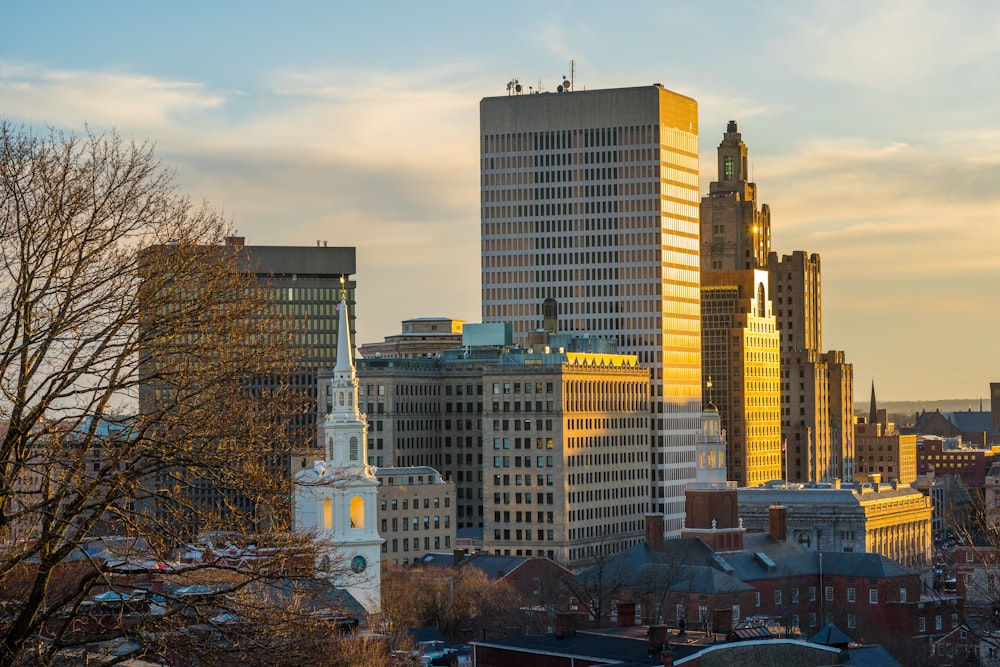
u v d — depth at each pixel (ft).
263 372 372.38
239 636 348.59
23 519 362.94
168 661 346.74
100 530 389.80
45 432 346.13
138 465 368.48
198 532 363.15
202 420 354.54
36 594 334.65
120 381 351.05
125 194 364.99
